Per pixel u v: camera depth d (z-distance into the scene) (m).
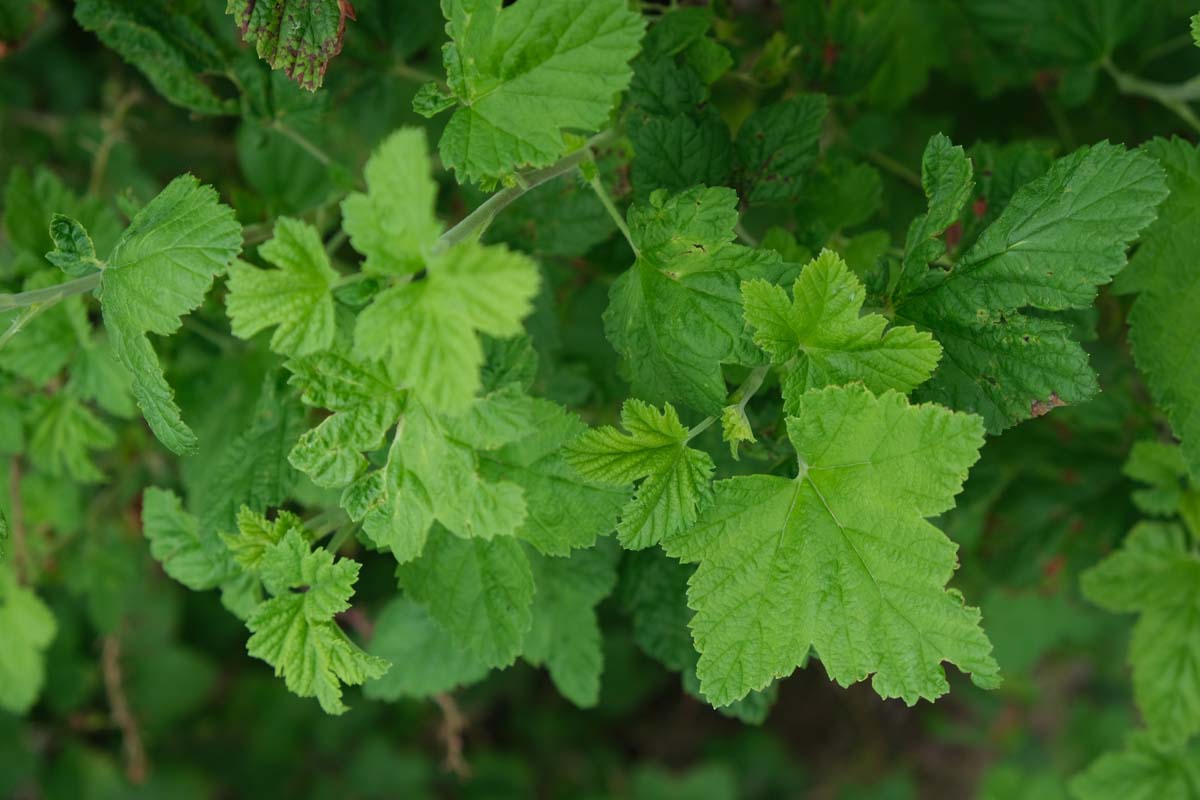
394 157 0.39
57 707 0.82
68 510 0.62
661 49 0.50
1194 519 0.55
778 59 0.54
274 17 0.47
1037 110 0.64
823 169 0.53
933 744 1.04
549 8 0.43
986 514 0.61
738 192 0.49
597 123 0.44
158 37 0.53
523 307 0.39
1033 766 0.90
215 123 0.71
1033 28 0.59
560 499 0.46
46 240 0.57
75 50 0.75
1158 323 0.48
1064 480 0.60
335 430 0.43
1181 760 0.60
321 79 0.48
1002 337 0.44
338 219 0.56
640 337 0.46
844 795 1.05
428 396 0.40
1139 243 0.48
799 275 0.44
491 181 0.46
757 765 1.06
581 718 1.04
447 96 0.45
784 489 0.44
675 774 1.07
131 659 0.85
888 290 0.46
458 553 0.47
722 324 0.44
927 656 0.44
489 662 0.47
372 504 0.44
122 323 0.45
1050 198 0.44
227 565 0.49
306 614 0.45
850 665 0.44
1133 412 0.58
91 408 0.60
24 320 0.46
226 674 0.94
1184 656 0.55
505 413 0.44
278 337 0.42
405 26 0.57
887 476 0.43
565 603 0.52
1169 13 0.61
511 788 1.00
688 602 0.44
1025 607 0.66
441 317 0.40
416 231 0.40
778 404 0.49
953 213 0.45
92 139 0.71
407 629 0.56
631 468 0.44
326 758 0.98
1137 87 0.58
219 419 0.57
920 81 0.61
